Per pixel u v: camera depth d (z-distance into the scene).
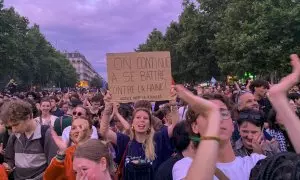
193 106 2.06
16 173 5.16
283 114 2.47
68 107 11.96
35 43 83.25
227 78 42.22
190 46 44.88
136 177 5.02
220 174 2.75
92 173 2.65
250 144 4.04
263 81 7.70
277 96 2.51
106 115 5.34
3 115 5.03
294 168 1.71
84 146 2.71
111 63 6.48
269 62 28.88
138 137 5.18
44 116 8.94
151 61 6.50
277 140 4.93
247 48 29.31
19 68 67.44
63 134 6.20
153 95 6.48
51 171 4.13
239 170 2.88
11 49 60.22
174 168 2.86
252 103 6.01
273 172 1.77
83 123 4.59
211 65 44.75
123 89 6.46
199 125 2.61
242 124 4.04
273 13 27.89
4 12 59.91
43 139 5.07
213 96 3.01
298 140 2.40
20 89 73.75
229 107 3.05
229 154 2.94
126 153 5.18
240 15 32.50
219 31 41.81
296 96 7.36
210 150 1.93
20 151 5.11
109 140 5.22
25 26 73.25
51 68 99.38
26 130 5.05
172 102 5.86
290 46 28.38
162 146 5.04
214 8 44.38
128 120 7.86
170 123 6.43
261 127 4.11
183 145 3.24
